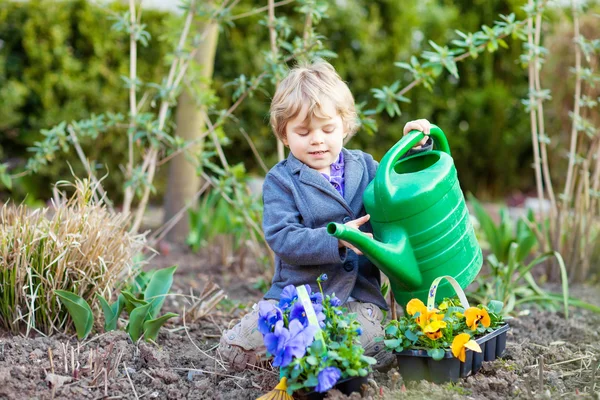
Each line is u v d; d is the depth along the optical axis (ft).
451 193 5.98
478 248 6.40
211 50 13.32
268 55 9.55
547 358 6.77
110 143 20.15
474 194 25.32
